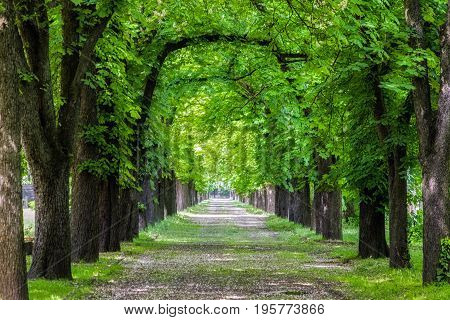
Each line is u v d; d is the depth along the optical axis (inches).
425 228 542.0
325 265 814.5
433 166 538.3
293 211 1872.5
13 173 403.2
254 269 759.1
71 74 611.8
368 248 864.9
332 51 705.6
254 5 790.5
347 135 805.2
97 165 765.9
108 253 918.4
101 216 949.8
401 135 686.5
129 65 904.9
